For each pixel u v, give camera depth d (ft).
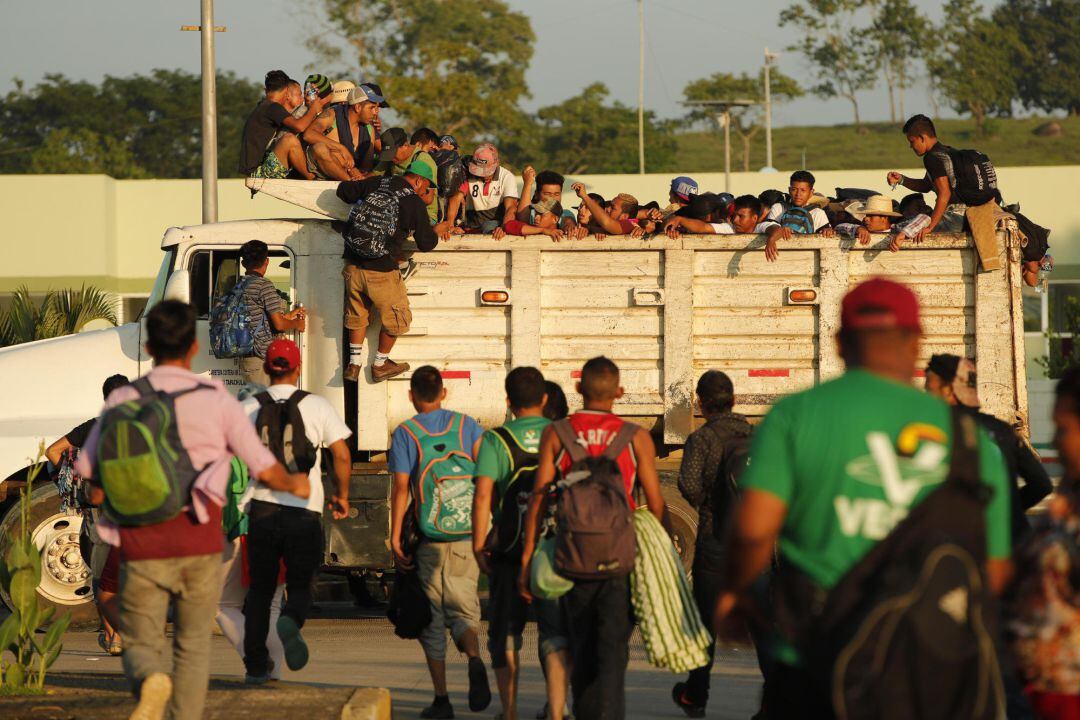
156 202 278.26
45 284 272.10
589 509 48.01
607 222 87.61
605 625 49.14
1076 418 35.70
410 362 88.02
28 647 58.34
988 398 85.97
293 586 62.23
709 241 87.40
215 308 86.58
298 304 89.51
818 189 273.33
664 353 87.25
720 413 59.47
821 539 31.48
